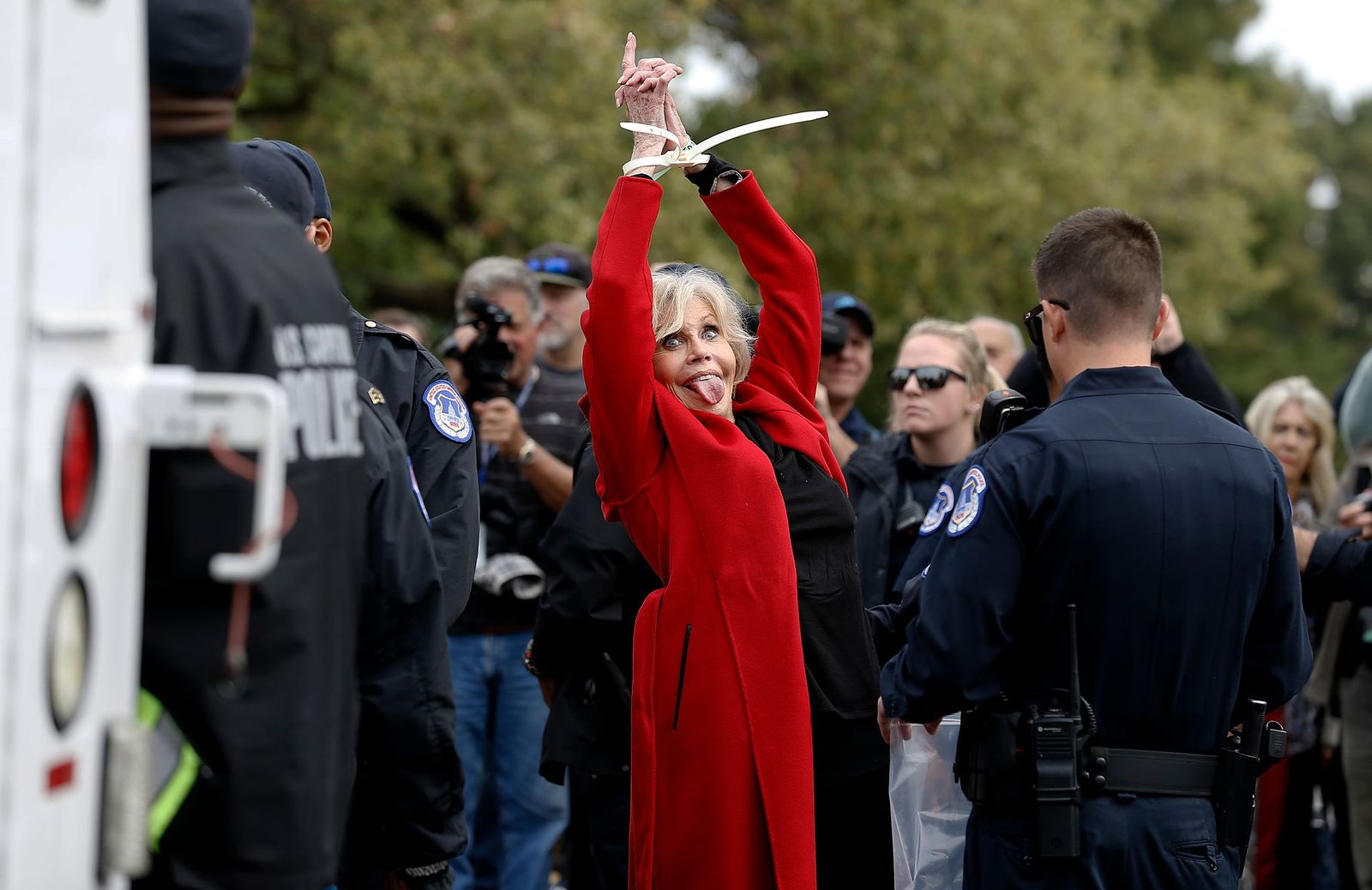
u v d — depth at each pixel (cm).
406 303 2403
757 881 459
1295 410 935
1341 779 841
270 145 472
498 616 805
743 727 459
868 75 2403
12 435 222
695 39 2320
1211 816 446
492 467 822
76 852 249
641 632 476
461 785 430
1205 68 5209
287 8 1983
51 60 237
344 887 434
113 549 259
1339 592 613
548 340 875
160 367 299
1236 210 2964
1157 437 448
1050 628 445
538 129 1861
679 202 1936
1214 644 444
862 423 912
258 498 271
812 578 512
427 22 1894
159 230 309
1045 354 506
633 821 475
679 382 502
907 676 455
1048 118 2552
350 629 332
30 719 229
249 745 300
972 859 461
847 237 2362
